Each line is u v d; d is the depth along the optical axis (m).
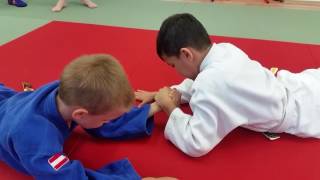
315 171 1.00
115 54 1.77
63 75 0.85
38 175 0.85
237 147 1.10
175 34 1.04
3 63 1.65
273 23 2.84
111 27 2.18
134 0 3.49
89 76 0.82
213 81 1.00
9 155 0.96
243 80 1.02
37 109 0.89
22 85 1.44
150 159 1.05
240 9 3.22
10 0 3.25
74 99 0.83
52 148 0.84
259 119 1.08
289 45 1.88
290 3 3.43
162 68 1.59
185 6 3.30
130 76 1.52
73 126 1.04
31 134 0.83
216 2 3.45
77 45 1.90
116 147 1.10
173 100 1.17
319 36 2.56
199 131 1.02
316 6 3.36
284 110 1.11
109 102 0.83
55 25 2.21
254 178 0.98
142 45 1.89
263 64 1.66
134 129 1.12
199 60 1.07
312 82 1.18
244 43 1.92
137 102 1.30
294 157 1.06
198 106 1.02
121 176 0.92
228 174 0.99
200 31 1.06
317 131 1.13
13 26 2.64
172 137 1.08
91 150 1.09
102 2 3.41
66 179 0.84
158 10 3.17
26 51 1.80
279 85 1.14
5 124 0.90
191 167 1.02
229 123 1.03
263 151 1.08
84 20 2.88
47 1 3.45
